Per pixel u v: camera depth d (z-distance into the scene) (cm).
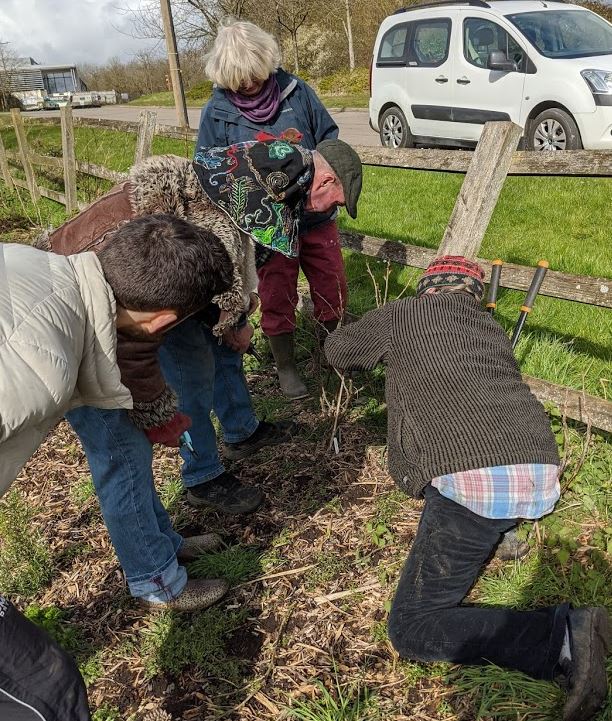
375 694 208
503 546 246
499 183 307
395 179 878
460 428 198
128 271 161
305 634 232
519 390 210
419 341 214
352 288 493
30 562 273
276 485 304
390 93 988
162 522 245
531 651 189
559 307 421
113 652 235
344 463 312
